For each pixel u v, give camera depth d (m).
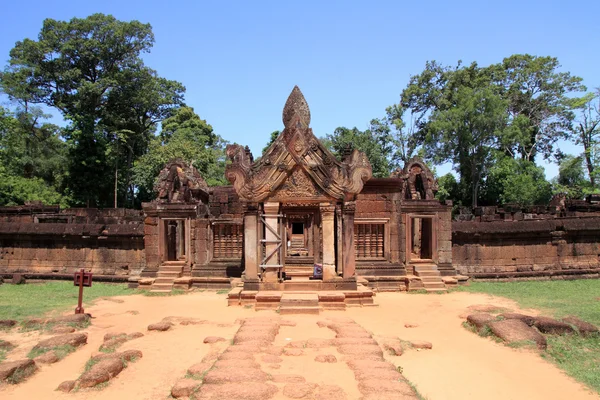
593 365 7.91
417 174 21.11
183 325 10.56
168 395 6.38
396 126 47.22
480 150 43.53
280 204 13.54
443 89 52.97
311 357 7.49
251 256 13.32
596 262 20.09
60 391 6.54
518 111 53.69
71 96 49.12
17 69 46.88
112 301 14.47
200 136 48.78
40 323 10.48
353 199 13.39
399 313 12.23
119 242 19.73
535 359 8.16
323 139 43.91
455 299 14.64
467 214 30.17
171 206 17.45
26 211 27.45
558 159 54.75
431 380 7.11
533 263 19.72
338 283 13.10
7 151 41.28
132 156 52.03
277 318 10.78
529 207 30.67
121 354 7.77
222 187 18.80
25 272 20.31
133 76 49.44
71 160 43.53
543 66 51.56
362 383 6.14
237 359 7.11
